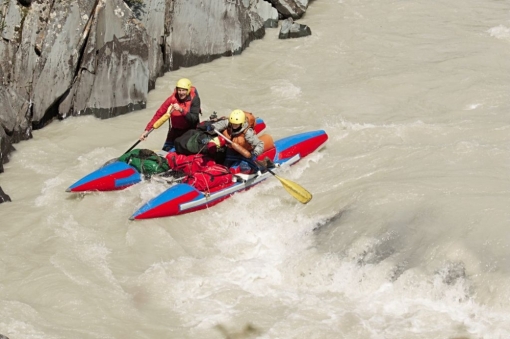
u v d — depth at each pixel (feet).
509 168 67.41
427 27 115.85
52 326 49.16
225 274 56.34
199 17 98.99
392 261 55.16
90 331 48.96
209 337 49.08
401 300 52.54
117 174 66.49
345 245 57.72
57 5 82.53
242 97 91.04
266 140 70.44
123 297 52.90
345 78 96.32
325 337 48.73
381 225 58.85
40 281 53.62
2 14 80.48
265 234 62.03
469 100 87.30
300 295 53.93
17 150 76.64
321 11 124.57
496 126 77.92
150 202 62.49
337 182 68.59
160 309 52.01
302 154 73.51
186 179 66.39
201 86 93.25
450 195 61.57
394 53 104.63
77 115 84.89
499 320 49.29
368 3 128.06
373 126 80.33
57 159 75.00
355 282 54.60
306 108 86.69
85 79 84.12
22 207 64.44
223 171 66.80
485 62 99.66
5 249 57.82
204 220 63.87
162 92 92.32
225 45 103.09
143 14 92.32
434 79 94.02
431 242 55.93
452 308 51.26
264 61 102.83
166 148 71.92
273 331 49.44
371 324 49.93
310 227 61.82
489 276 51.98
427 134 77.20
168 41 96.84
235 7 102.89
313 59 103.45
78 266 55.98
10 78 80.23
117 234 60.90
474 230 56.13
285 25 111.65
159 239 60.29
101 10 83.71
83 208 64.13
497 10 124.06
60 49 82.53
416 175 67.00
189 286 54.44
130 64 85.35
